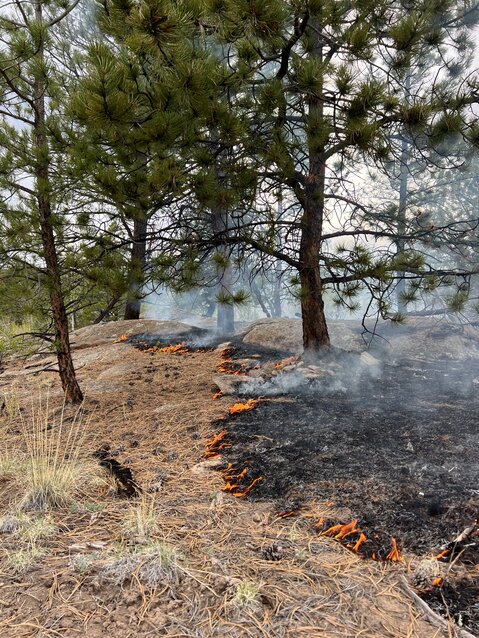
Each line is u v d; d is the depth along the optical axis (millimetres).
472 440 4094
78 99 4348
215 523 3025
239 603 2223
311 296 7207
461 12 7355
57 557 2605
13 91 5418
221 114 4828
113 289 6363
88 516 3100
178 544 2730
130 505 3283
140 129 4852
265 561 2596
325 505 3189
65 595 2289
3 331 9508
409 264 6500
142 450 4508
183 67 4242
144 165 5566
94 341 10961
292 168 6039
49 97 6020
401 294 7145
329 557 2654
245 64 5012
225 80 4883
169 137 4676
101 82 3979
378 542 2762
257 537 2854
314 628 2092
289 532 2912
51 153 5828
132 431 5098
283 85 5652
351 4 5562
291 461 3887
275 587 2369
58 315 6215
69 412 6082
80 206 6375
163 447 4535
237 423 4914
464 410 5062
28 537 2785
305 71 4871
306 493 3361
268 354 8328
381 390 6090
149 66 4672
